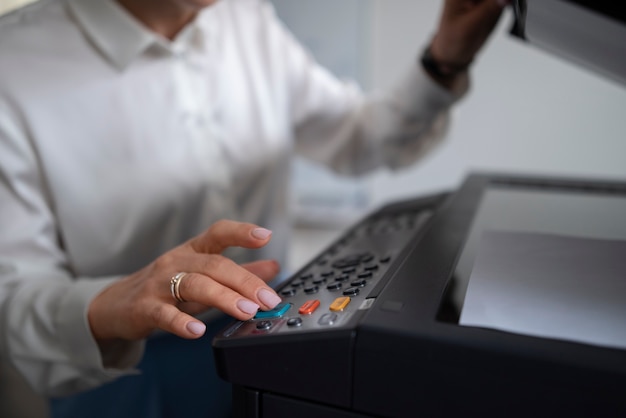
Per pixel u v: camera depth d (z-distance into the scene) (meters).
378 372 0.25
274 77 0.72
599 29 0.26
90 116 0.57
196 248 0.37
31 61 0.55
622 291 0.29
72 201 0.56
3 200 0.52
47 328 0.42
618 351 0.22
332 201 1.19
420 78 0.66
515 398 0.23
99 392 0.57
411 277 0.31
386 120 0.72
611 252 0.35
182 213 0.63
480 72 0.98
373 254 0.39
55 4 0.59
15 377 0.62
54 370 0.43
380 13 1.04
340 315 0.27
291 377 0.26
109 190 0.58
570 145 0.97
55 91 0.55
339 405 0.26
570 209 0.47
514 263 0.33
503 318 0.25
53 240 0.56
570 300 0.28
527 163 1.01
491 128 1.01
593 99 0.93
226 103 0.66
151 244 0.62
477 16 0.53
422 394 0.24
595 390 0.21
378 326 0.25
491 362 0.23
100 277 0.61
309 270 0.37
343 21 1.08
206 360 0.59
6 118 0.52
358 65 1.09
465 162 1.05
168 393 0.59
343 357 0.25
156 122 0.60
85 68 0.57
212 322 0.61
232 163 0.68
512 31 0.48
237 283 0.32
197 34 0.64
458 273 0.32
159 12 0.58
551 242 0.37
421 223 0.47
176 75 0.62
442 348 0.23
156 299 0.35
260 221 0.72
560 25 0.32
